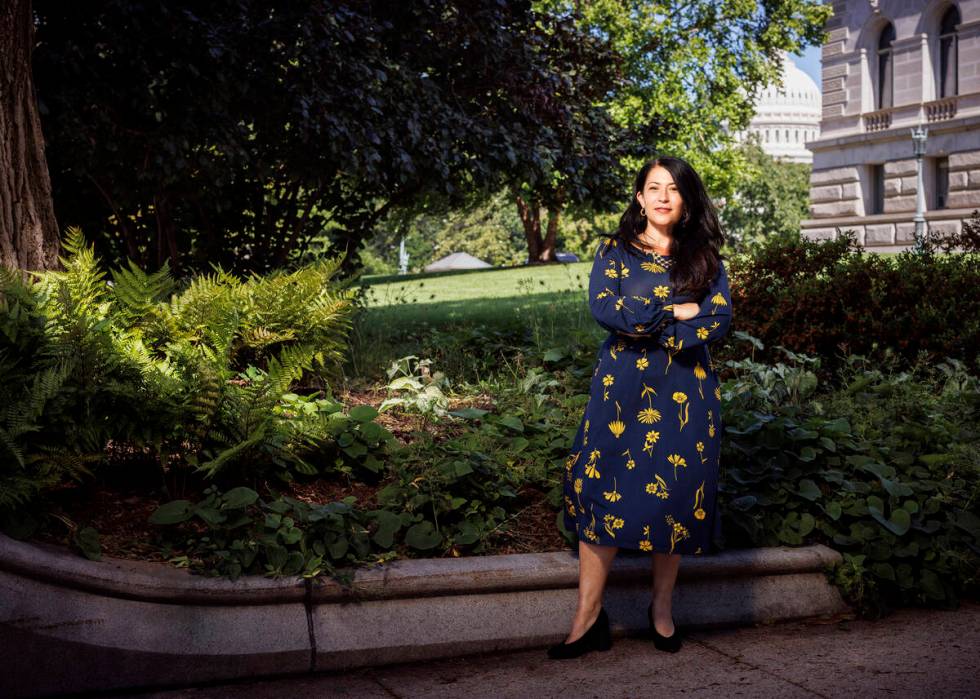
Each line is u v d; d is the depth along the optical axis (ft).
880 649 11.70
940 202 97.91
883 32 101.96
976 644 11.92
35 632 9.66
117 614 10.14
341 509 11.85
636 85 93.09
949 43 95.55
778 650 11.62
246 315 16.98
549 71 32.42
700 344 11.01
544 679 10.58
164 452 12.56
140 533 11.61
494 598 11.68
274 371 13.12
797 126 379.14
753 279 24.57
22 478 10.57
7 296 12.33
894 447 16.42
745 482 14.24
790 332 23.31
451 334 28.60
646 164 11.54
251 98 25.35
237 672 10.31
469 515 13.26
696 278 10.84
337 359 18.71
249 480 13.32
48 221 16.40
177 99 24.62
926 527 14.20
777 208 177.06
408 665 10.96
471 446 14.64
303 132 25.20
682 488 10.87
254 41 24.72
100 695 9.86
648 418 10.94
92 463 12.37
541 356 24.70
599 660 11.20
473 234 235.20
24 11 15.71
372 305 52.13
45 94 22.93
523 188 35.32
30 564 9.86
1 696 9.53
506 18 31.53
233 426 12.85
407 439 16.29
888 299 22.99
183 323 15.80
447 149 28.73
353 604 11.09
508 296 57.52
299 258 31.94
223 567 10.87
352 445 14.17
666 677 10.64
